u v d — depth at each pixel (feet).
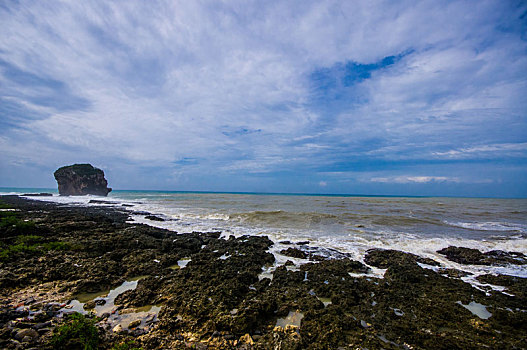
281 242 60.75
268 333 23.35
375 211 122.42
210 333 22.89
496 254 53.06
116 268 38.86
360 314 27.09
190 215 105.91
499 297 32.12
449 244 59.57
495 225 86.02
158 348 20.30
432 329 24.52
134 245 52.34
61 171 303.89
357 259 48.73
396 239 63.52
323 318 25.40
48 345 19.66
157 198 252.01
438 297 31.89
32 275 34.19
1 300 27.91
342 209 131.75
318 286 34.14
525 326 25.16
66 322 23.31
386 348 21.40
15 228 55.11
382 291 32.83
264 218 93.20
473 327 24.91
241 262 44.04
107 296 30.73
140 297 29.27
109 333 22.21
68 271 36.24
